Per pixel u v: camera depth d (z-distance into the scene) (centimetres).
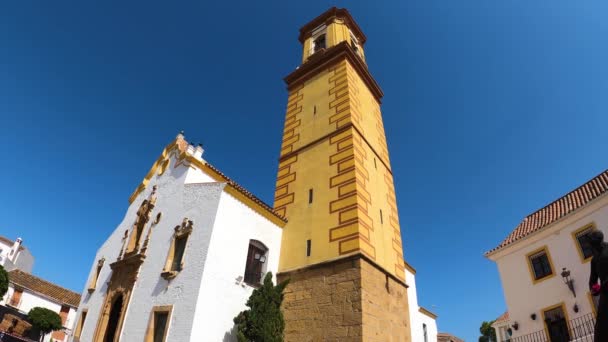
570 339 2025
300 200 2241
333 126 2395
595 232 716
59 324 3528
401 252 2266
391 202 2436
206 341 1540
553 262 2255
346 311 1633
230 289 1736
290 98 2967
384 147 2730
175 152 2488
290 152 2575
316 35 3353
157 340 1664
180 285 1716
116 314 2139
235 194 1969
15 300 3972
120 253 2377
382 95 3041
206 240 1766
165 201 2270
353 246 1789
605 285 651
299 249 2028
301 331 1731
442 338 4912
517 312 2400
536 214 2714
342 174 2102
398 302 1958
